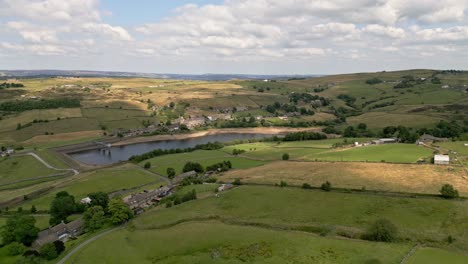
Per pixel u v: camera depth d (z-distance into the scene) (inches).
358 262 3395.7
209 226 4517.7
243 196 5615.2
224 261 3629.4
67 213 5629.9
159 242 4178.2
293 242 3892.7
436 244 3752.5
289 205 5132.9
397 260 3378.4
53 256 4148.6
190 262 3678.6
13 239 4672.7
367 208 4810.5
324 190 5659.5
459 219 4318.4
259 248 3809.1
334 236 4057.6
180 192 6363.2
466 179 5733.3
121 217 5049.2
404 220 4392.2
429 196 5123.0
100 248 4192.9
